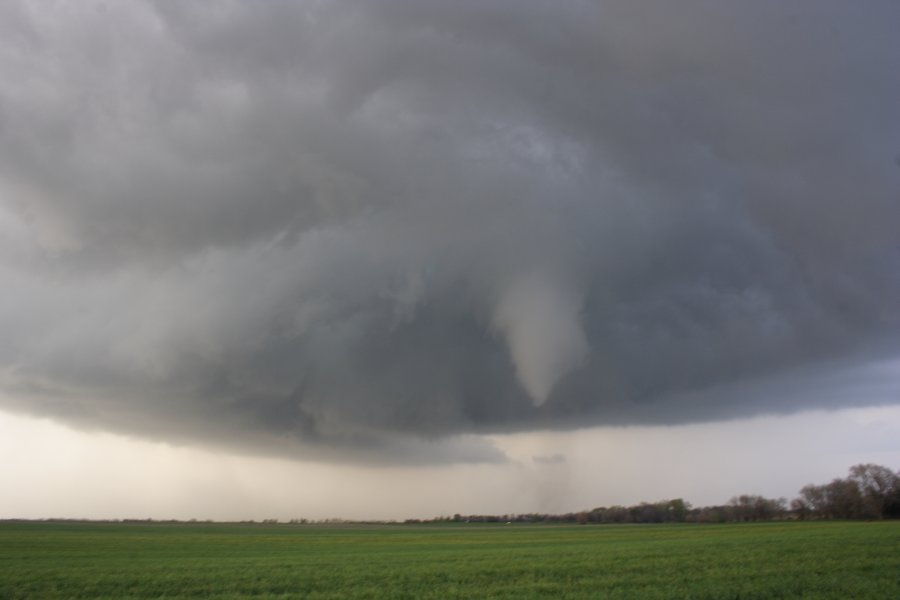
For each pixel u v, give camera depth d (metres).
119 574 43.66
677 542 66.69
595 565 44.12
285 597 33.69
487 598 32.41
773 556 45.31
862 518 139.88
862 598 29.98
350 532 137.25
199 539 97.94
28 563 52.75
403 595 33.84
